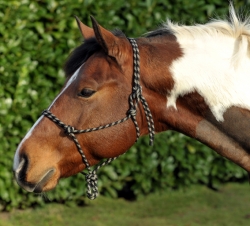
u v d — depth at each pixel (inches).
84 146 160.6
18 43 298.5
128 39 164.1
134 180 355.3
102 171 331.9
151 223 306.8
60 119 158.9
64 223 303.6
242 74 158.7
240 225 303.6
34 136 159.8
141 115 161.6
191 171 353.4
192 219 314.8
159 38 165.5
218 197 356.8
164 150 339.3
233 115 159.3
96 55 161.3
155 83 160.7
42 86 308.3
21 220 305.3
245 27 162.1
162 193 359.6
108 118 158.7
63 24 311.1
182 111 163.6
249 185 383.6
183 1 339.0
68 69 164.2
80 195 329.1
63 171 162.7
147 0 332.2
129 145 163.0
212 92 159.2
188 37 164.4
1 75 297.3
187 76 160.1
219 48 161.0
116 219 313.3
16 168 158.6
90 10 319.9
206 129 163.0
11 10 298.2
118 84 158.7
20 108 300.5
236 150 161.9
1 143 299.3
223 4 348.5
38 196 318.7
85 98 157.6
